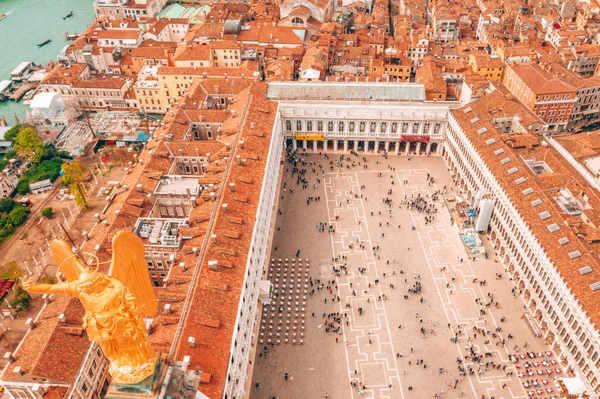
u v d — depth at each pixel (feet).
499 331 397.80
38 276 463.83
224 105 611.88
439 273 450.30
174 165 486.79
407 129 590.14
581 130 646.33
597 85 622.54
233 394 311.88
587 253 366.43
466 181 536.42
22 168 616.39
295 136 601.62
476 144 504.43
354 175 574.15
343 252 472.03
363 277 446.19
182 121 539.70
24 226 526.16
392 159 601.62
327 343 390.01
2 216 526.98
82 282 119.75
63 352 307.78
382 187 555.28
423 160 598.75
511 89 652.48
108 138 652.48
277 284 437.99
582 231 392.68
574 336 350.43
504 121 532.32
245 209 400.06
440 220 508.53
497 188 458.50
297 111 585.63
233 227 377.50
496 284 439.22
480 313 412.57
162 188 442.09
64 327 315.17
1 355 389.60
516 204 428.97
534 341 390.83
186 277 333.01
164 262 393.29
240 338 331.16
